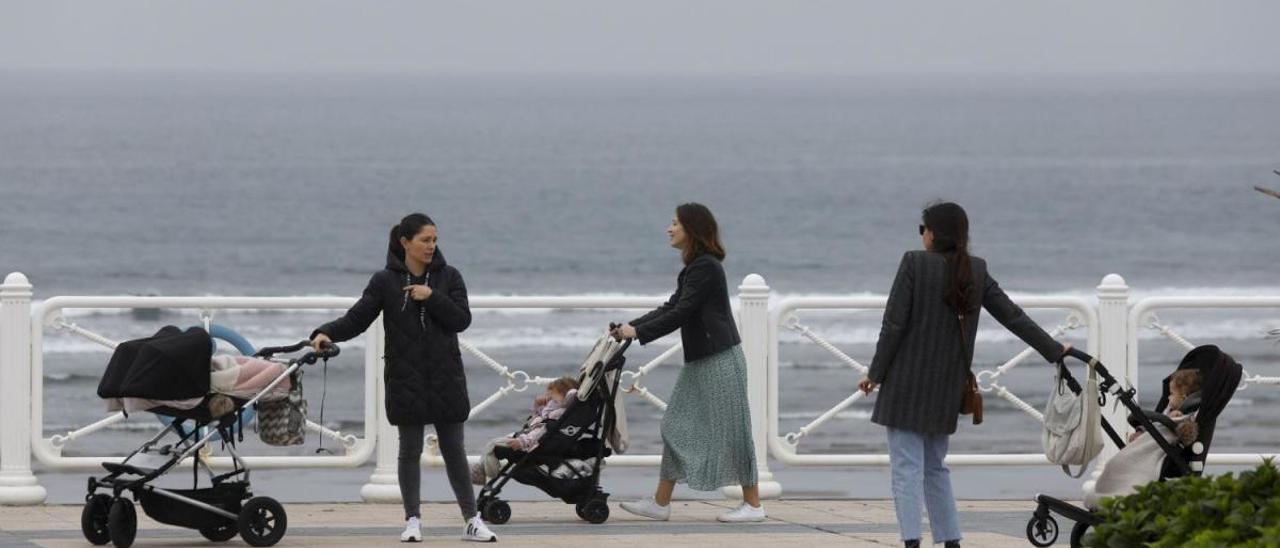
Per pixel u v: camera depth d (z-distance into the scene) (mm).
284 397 20422
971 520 23328
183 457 20078
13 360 23812
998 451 54031
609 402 22812
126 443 53219
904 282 18828
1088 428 19078
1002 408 63188
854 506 24641
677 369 70750
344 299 24078
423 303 20250
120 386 19406
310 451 44031
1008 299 19250
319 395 63125
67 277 126000
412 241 20391
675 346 25016
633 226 166375
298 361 20266
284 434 20469
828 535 21516
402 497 22422
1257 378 26562
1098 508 18047
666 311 22359
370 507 24203
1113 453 25609
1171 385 20156
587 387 22500
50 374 69750
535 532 21891
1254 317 93750
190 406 19859
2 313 23781
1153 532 15344
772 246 151875
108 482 20000
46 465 24188
